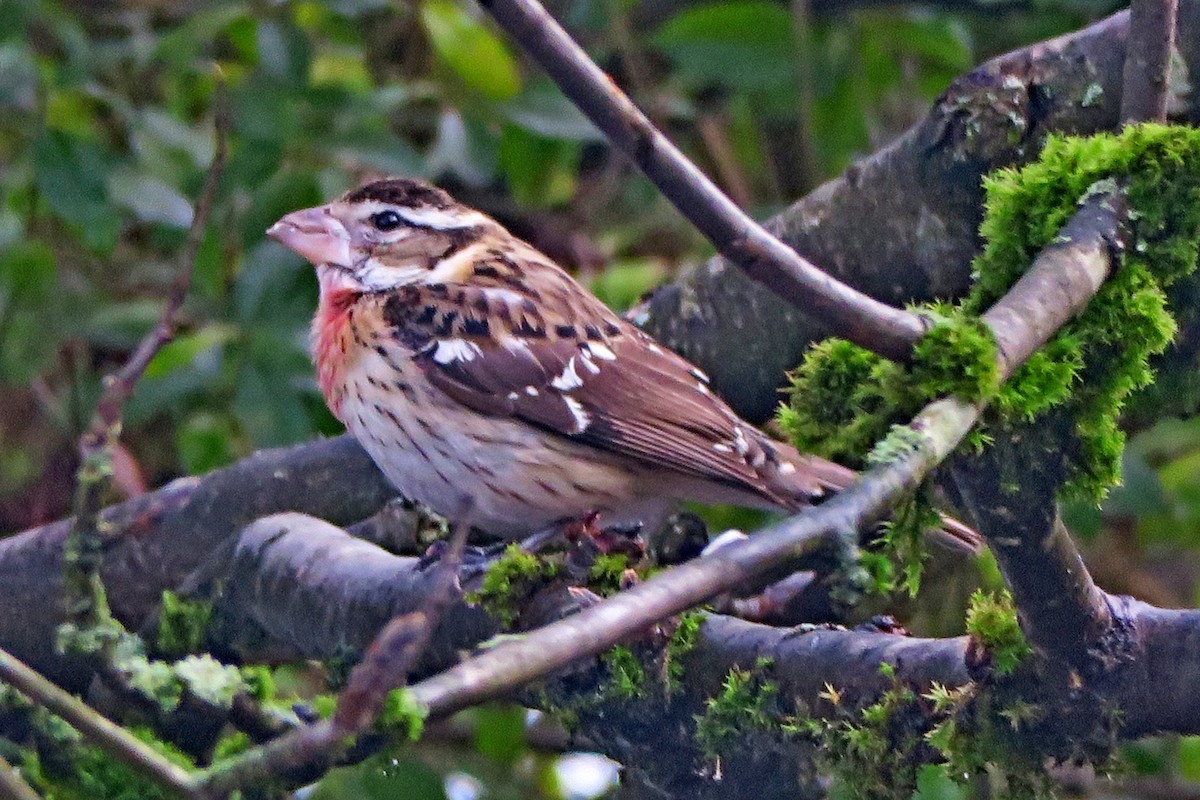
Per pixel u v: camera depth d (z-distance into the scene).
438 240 7.73
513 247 7.81
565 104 8.93
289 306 8.60
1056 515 4.74
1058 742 4.99
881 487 4.39
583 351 7.28
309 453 7.73
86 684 7.46
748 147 11.03
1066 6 9.51
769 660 5.35
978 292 5.46
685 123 11.02
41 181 8.49
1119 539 10.52
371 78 10.39
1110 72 6.54
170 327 5.21
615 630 4.03
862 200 7.06
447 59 8.86
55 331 9.34
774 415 7.65
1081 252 5.11
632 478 7.28
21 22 8.50
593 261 10.25
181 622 6.86
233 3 9.13
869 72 10.20
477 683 3.89
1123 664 4.88
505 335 7.27
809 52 9.74
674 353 7.49
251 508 7.68
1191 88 6.36
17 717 6.02
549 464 7.17
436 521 7.59
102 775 5.67
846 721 5.20
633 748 5.62
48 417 10.12
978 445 4.73
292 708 5.67
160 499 7.74
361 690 3.69
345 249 7.74
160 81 10.25
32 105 8.72
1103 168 5.30
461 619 5.91
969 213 6.87
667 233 10.83
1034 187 5.36
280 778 4.76
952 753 5.04
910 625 8.21
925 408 4.64
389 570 6.34
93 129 9.75
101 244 8.56
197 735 6.22
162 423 10.38
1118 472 5.00
